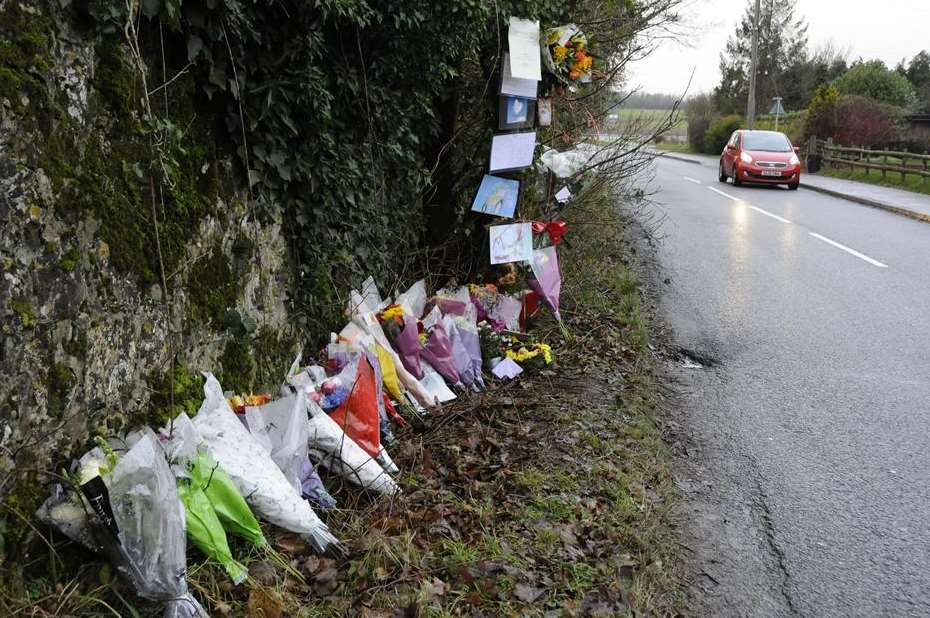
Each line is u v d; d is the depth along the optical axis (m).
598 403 5.65
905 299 9.32
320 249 4.92
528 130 6.73
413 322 5.36
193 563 3.06
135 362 3.19
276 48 4.16
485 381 5.95
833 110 29.38
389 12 4.88
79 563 2.78
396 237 6.09
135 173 3.20
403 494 4.02
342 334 4.92
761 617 3.50
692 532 4.16
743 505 4.50
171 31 3.48
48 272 2.71
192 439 3.14
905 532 4.27
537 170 7.53
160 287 3.35
